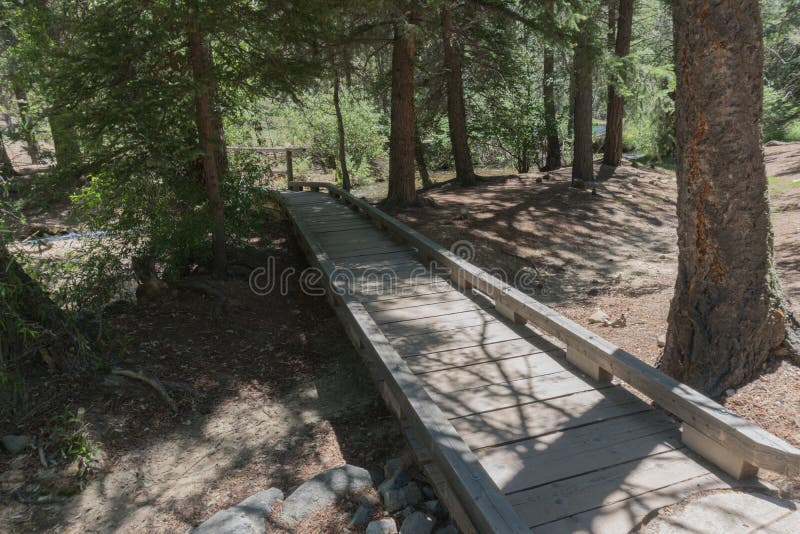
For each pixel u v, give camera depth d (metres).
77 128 6.23
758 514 2.92
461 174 15.56
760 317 4.27
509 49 15.59
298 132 22.05
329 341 6.99
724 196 4.13
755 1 3.82
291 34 7.18
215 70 6.98
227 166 9.66
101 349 5.53
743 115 3.96
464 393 4.41
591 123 15.16
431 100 16.28
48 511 3.95
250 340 6.78
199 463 4.55
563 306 7.73
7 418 4.57
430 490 3.96
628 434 3.78
